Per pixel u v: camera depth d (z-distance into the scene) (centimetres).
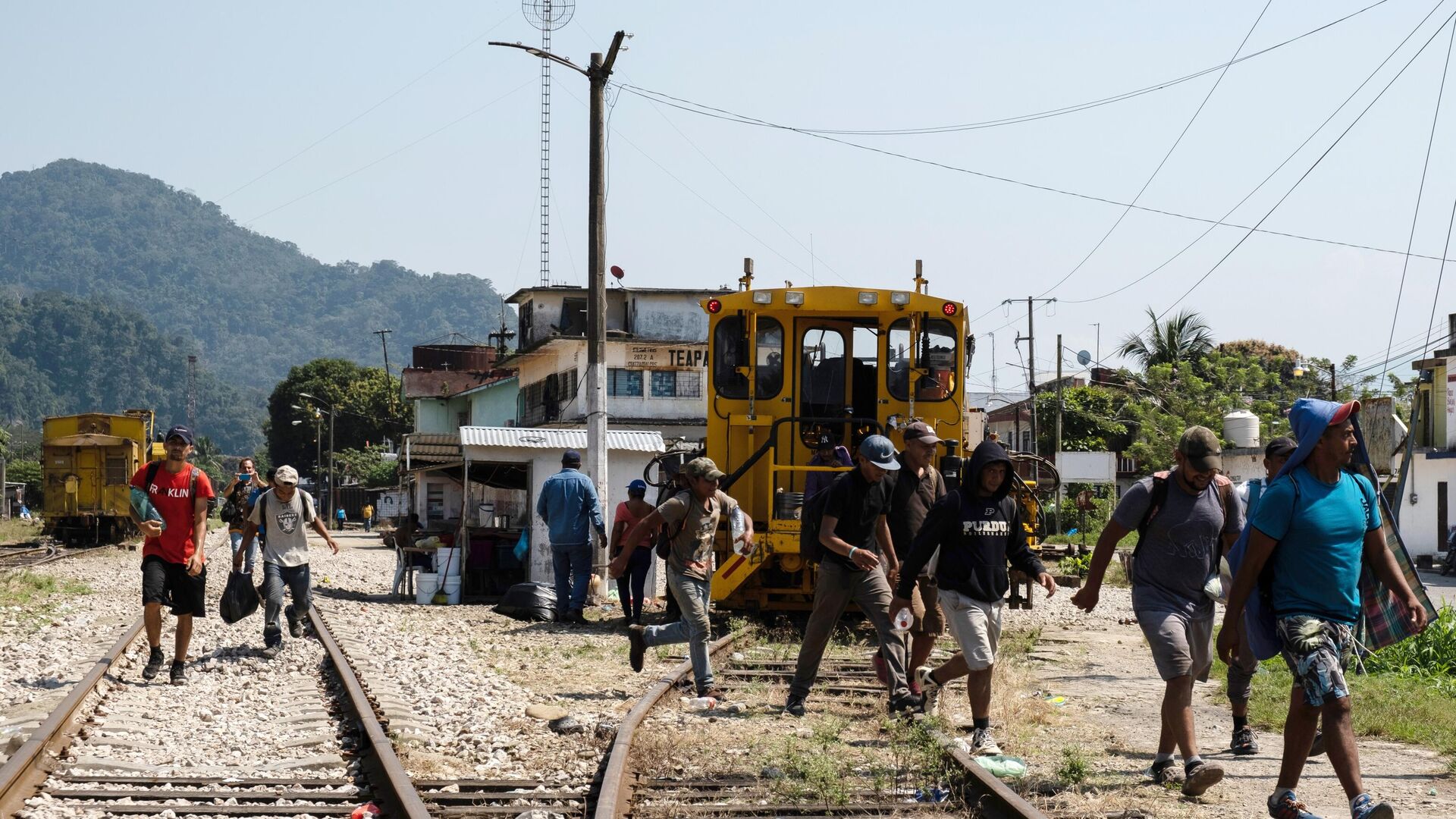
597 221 2016
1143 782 780
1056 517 4006
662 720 962
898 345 1591
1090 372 6475
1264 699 1055
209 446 15288
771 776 779
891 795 743
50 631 1498
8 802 690
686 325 5316
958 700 1048
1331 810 723
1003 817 681
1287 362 6412
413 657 1306
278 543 1343
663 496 1614
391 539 3869
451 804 721
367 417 10800
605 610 1817
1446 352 3669
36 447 12381
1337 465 643
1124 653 1457
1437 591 2728
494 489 2753
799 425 1583
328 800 739
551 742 897
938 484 1016
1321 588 636
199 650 1345
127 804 706
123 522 4025
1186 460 760
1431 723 963
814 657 984
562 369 4978
